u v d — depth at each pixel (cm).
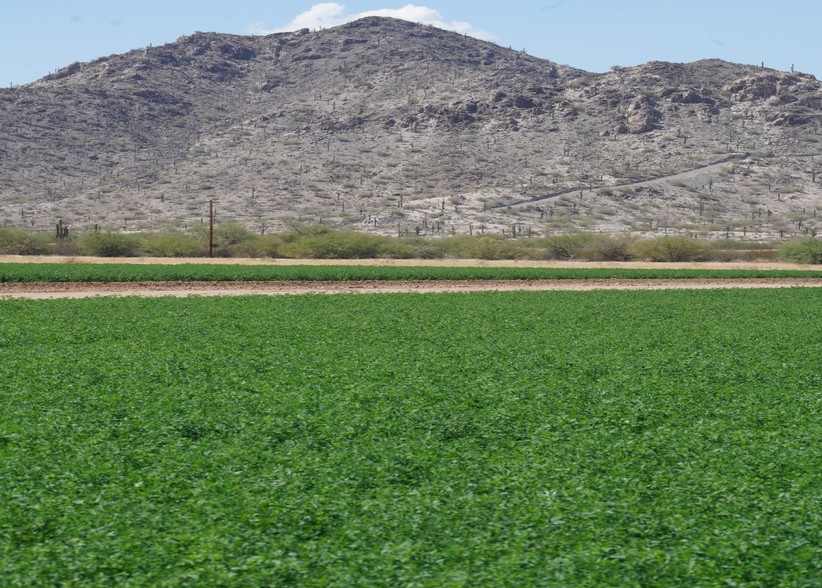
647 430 1842
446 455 1606
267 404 2025
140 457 1575
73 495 1349
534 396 2152
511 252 10500
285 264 8325
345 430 1777
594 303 4694
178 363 2614
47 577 1082
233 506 1318
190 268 7175
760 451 1630
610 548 1155
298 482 1418
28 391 2144
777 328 3641
